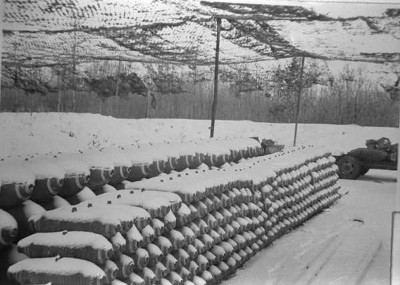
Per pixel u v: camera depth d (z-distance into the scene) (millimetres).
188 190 5020
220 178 5852
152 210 4324
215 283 5664
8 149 6820
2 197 4430
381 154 7629
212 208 5535
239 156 7664
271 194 7156
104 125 7273
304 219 8219
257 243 6836
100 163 5586
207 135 7652
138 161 6266
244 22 7371
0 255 4445
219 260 5680
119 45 7285
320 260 6598
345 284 5879
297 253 6887
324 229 7910
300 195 7980
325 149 7871
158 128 7535
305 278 5980
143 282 4062
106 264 3652
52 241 3623
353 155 7867
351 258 6676
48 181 4766
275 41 7398
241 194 6258
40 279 3441
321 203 8688
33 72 7023
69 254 3572
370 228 7668
